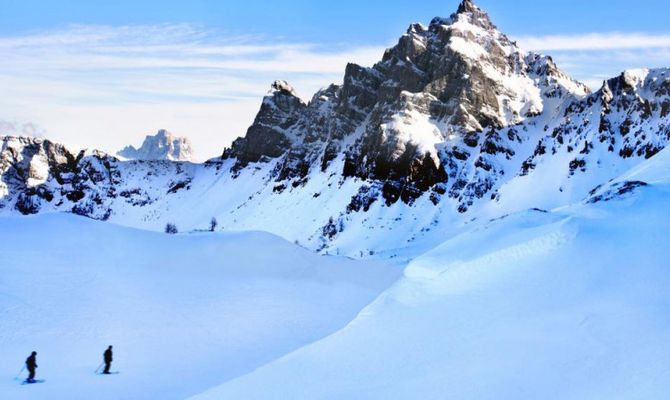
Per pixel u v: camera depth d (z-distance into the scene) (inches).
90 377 1934.1
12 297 2527.1
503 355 1443.2
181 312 2647.6
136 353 2185.0
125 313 2549.2
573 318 1568.7
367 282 3486.7
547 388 1266.0
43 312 2443.4
